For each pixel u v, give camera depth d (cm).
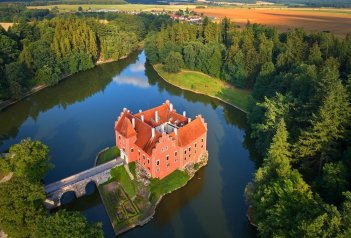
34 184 6300
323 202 5788
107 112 13062
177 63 17100
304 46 13950
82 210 7669
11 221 5834
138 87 16012
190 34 19262
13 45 16250
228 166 9394
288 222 5634
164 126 9038
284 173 6481
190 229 7181
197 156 9219
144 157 8275
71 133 11300
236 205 7869
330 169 6300
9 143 10694
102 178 8262
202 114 13025
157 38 19062
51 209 7531
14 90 13700
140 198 7738
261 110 10788
